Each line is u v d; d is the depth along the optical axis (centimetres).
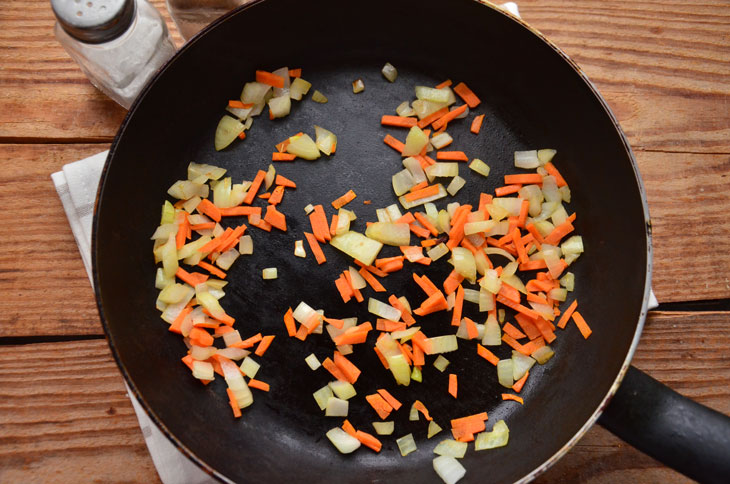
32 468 45
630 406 39
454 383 45
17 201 47
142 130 45
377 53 49
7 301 47
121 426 46
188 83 46
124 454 46
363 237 46
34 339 47
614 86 49
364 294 46
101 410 46
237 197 47
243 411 45
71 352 46
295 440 45
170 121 46
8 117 48
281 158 47
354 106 48
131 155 45
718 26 50
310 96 48
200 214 47
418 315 46
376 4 46
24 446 45
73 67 49
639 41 50
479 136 48
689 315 47
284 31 47
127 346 44
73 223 46
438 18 47
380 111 48
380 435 45
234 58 47
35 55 49
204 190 47
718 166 49
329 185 47
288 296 46
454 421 45
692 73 50
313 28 47
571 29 50
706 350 47
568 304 47
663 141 49
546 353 46
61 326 47
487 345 46
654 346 47
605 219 46
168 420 44
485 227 46
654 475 46
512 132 48
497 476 44
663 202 48
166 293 45
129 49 46
